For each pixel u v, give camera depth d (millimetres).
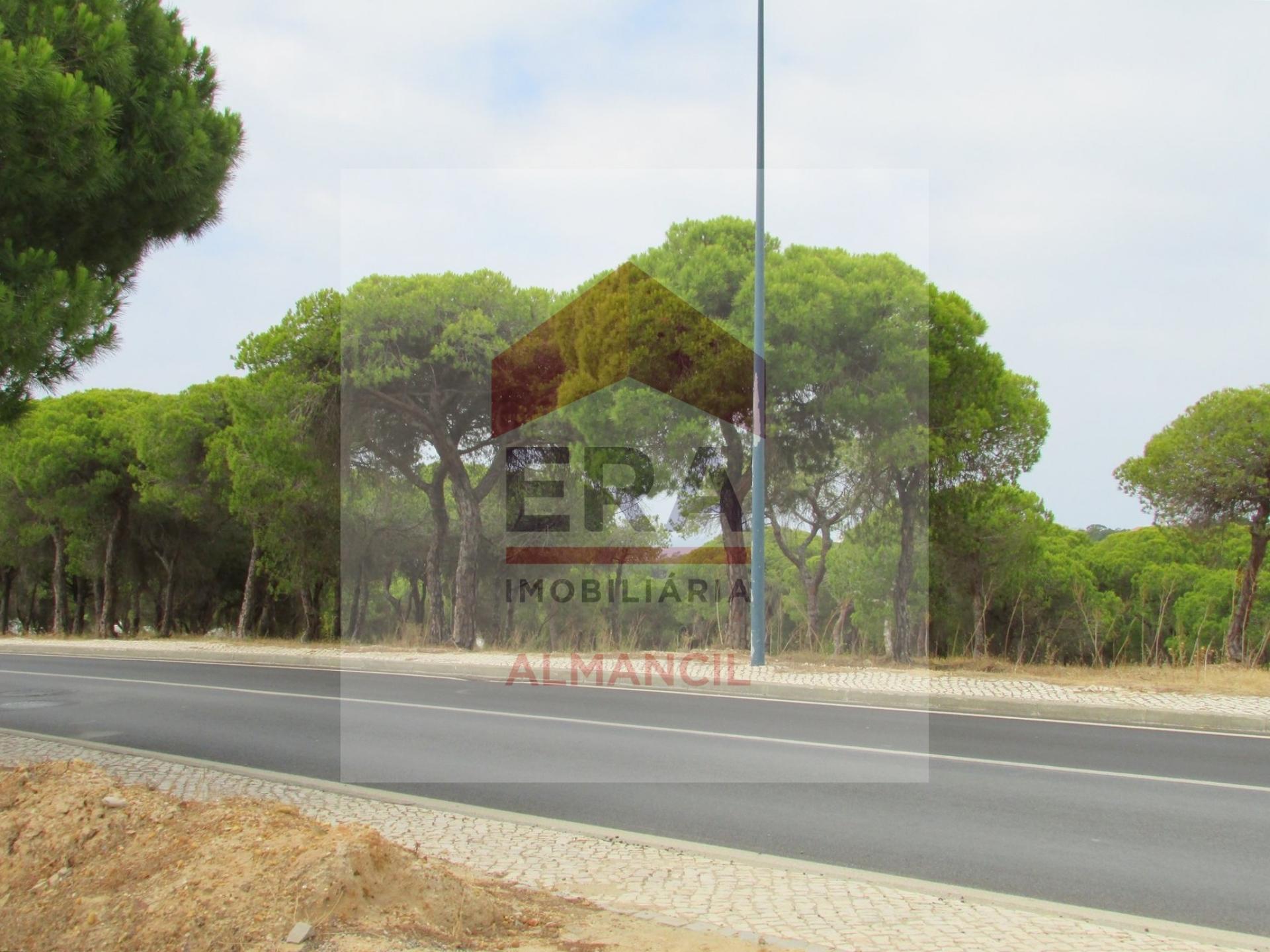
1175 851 6363
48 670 19031
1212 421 19000
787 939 4570
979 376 18703
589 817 7211
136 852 4953
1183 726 11672
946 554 20734
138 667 19719
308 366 19125
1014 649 20844
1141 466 19953
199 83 10562
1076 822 7074
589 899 5164
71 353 8898
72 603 48625
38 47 8234
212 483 31906
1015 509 22547
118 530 35812
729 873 5660
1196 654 17016
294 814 5453
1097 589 31297
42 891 4820
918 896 5270
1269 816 7242
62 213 9312
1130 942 4625
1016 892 5590
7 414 9062
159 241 10430
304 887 4289
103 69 8977
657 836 6660
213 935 4148
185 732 10953
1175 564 31766
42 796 5656
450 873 4867
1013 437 19703
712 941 4445
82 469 35156
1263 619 25656
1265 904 5387
